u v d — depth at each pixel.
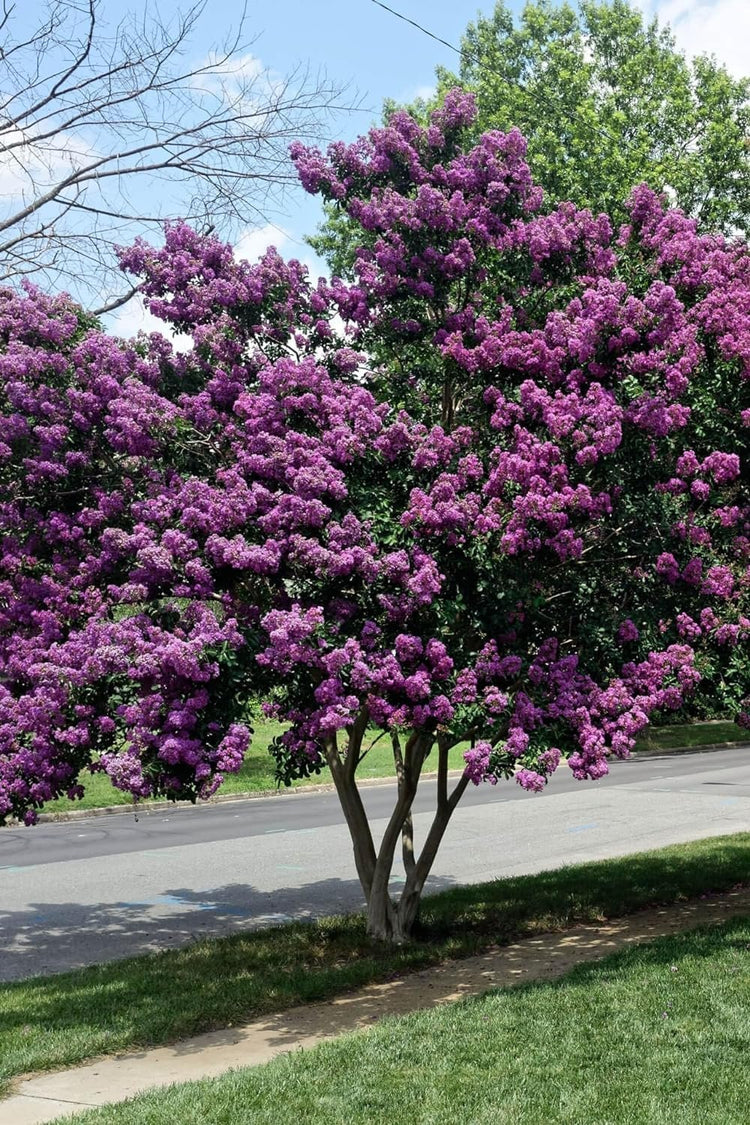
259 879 12.57
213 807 19.89
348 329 8.80
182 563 7.09
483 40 28.91
